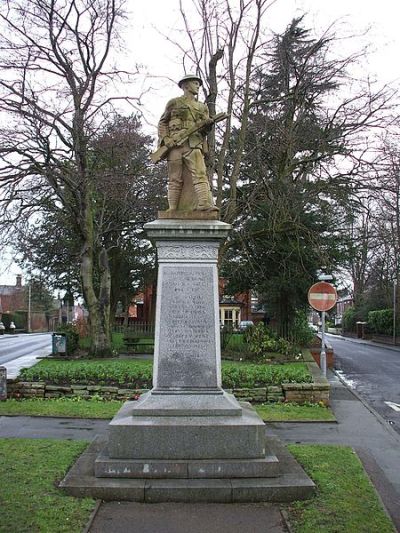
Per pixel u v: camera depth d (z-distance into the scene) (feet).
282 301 87.71
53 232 83.61
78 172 74.38
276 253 81.20
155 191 86.53
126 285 135.74
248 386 45.47
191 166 25.93
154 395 23.21
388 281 116.78
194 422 21.59
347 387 57.62
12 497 19.60
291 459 23.54
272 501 19.85
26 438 29.76
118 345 91.66
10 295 289.94
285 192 70.49
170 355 23.91
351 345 147.95
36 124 66.23
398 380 67.41
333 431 34.60
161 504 19.48
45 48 68.49
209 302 24.36
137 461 20.88
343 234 80.89
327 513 18.62
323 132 70.38
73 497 19.67
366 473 23.30
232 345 77.30
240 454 21.27
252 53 67.31
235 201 70.28
